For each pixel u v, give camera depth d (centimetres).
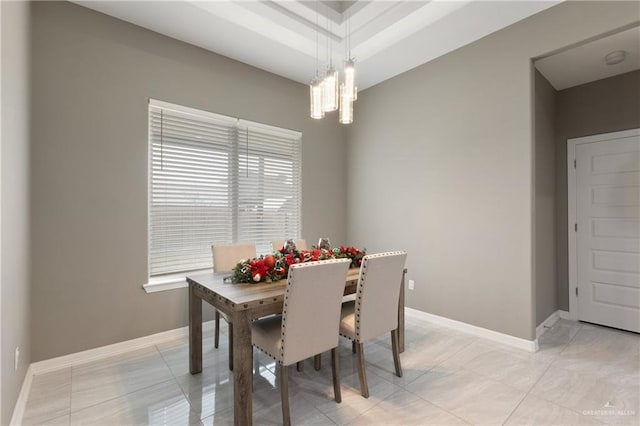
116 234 264
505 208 285
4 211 153
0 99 145
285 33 293
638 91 310
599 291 332
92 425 174
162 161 295
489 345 280
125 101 269
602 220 330
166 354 261
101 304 257
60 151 239
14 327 175
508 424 174
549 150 343
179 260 306
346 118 230
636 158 310
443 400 197
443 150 334
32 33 227
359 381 209
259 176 365
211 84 322
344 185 451
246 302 169
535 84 309
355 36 301
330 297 185
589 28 236
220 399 198
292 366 244
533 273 271
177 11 259
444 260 332
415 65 358
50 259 235
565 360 250
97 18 256
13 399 172
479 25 282
